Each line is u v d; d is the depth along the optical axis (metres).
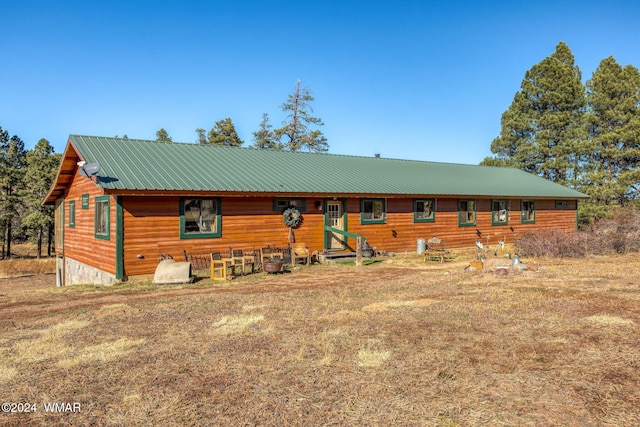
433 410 4.27
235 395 4.70
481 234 22.95
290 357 5.81
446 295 9.77
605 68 33.25
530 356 5.62
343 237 18.44
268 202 16.41
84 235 16.55
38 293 12.39
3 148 41.50
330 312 8.34
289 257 16.83
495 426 3.93
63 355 6.14
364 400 4.52
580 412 4.14
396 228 20.00
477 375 5.07
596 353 5.66
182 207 14.42
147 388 4.92
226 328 7.29
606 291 9.62
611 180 31.89
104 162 14.57
